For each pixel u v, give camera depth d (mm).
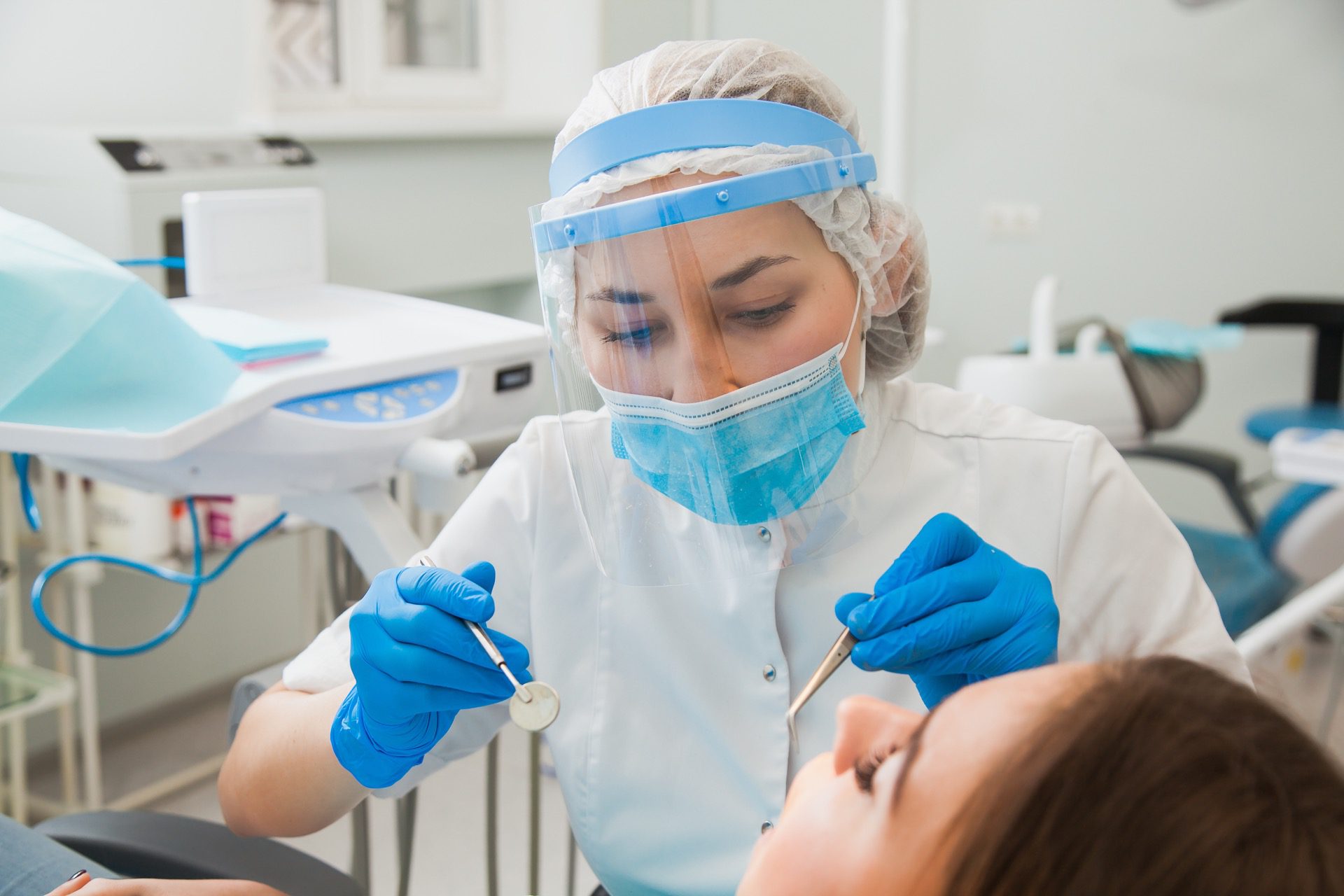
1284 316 3469
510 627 1085
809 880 574
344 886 1001
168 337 1113
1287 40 3617
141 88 2619
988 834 485
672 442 900
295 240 1692
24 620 2502
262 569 3062
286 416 1177
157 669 2861
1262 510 3887
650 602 1020
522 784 2580
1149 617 966
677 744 1013
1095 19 3809
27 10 2387
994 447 1013
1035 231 4027
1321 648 3193
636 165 877
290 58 3043
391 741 877
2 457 2137
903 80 1992
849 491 945
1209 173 3791
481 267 3311
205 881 949
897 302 971
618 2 3578
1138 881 448
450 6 3500
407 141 3021
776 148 869
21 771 2271
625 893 1045
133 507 2189
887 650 781
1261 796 456
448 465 1245
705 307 858
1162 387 2805
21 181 2146
